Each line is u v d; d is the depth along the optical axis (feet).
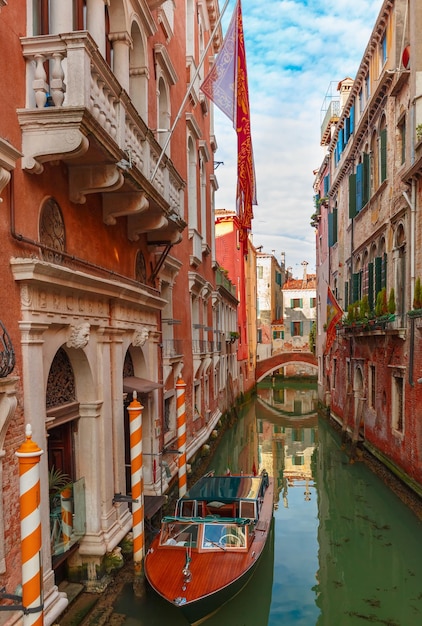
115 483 29.50
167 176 34.50
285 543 38.01
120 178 24.40
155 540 28.99
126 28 29.66
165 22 41.22
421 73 43.88
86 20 26.91
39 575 17.37
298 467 61.00
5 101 19.21
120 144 25.07
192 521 29.14
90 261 27.25
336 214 87.15
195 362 57.31
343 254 80.28
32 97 20.99
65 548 24.43
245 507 32.17
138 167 28.35
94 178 24.30
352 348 70.38
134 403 28.25
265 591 30.60
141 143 29.55
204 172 64.03
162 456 40.83
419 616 27.53
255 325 146.61
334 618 27.43
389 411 50.57
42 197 21.98
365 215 63.87
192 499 32.50
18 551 19.51
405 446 44.70
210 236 70.69
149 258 39.42
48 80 22.63
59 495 24.41
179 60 49.60
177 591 23.79
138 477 27.94
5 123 19.20
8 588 18.81
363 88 66.59
